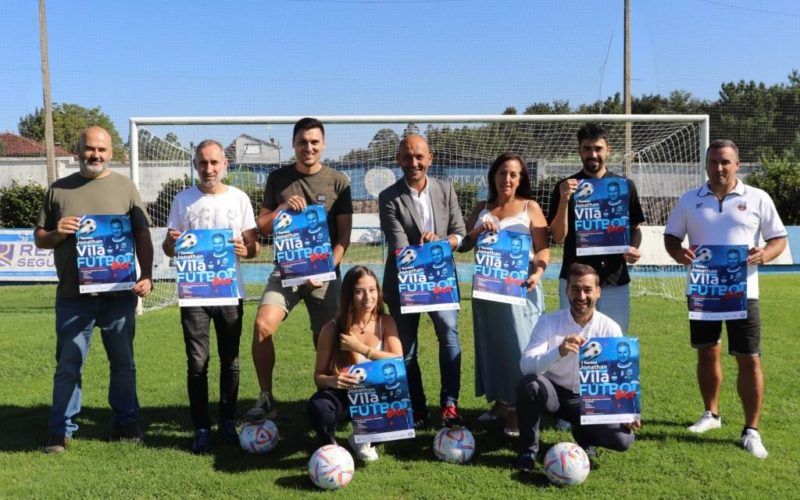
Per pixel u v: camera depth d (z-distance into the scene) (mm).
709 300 4230
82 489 3746
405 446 4418
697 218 4316
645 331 7977
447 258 4340
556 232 4434
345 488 3740
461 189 13398
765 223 4242
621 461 4059
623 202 4336
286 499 3604
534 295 4668
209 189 4465
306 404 5410
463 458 4113
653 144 13617
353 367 3930
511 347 4500
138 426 4633
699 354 4555
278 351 7199
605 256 4445
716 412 4629
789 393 5367
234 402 4559
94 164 4344
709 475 3834
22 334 8289
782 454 4141
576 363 4051
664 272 12711
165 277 12219
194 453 4316
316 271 4371
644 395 5418
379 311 4312
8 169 27750
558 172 13688
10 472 3992
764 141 28344
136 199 4578
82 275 4301
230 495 3682
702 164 10273
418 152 4371
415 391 4750
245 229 4543
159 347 7508
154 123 9836
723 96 40906
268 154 13516
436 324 4465
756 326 4258
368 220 13648
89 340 4484
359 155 13039
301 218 4379
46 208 4410
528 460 3967
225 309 4426
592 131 4375
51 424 4383
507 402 4551
